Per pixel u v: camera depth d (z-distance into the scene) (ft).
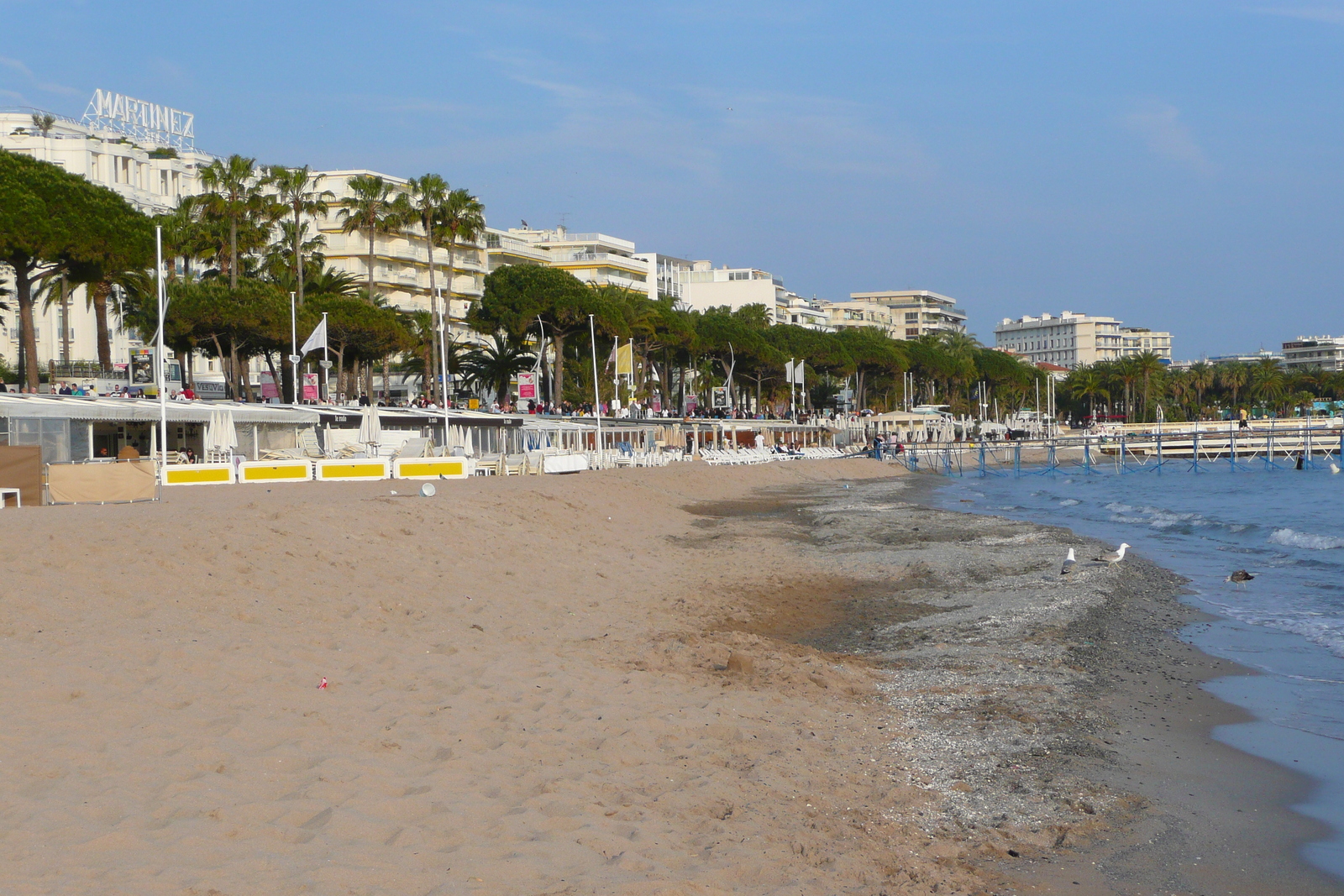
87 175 314.14
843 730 35.94
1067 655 49.24
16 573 42.78
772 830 26.14
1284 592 71.31
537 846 23.04
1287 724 38.70
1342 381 636.89
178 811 22.93
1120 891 24.40
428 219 271.90
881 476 283.59
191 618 41.86
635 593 65.05
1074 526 129.08
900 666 47.29
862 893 23.04
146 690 31.58
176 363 268.62
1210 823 28.81
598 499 121.49
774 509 154.61
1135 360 598.34
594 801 26.66
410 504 79.15
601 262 489.26
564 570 70.33
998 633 54.85
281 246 266.57
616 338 280.72
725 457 246.27
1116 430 469.98
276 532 58.80
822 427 384.06
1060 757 33.88
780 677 42.47
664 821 25.88
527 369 288.92
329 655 39.22
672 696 37.99
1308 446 275.80
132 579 45.21
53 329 292.81
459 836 23.27
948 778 31.53
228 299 206.18
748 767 30.91
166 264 234.17
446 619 49.93
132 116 360.89
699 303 615.57
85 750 26.05
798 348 426.51
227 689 32.65
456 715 32.81
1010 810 29.25
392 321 242.17
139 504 78.95
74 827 21.58
